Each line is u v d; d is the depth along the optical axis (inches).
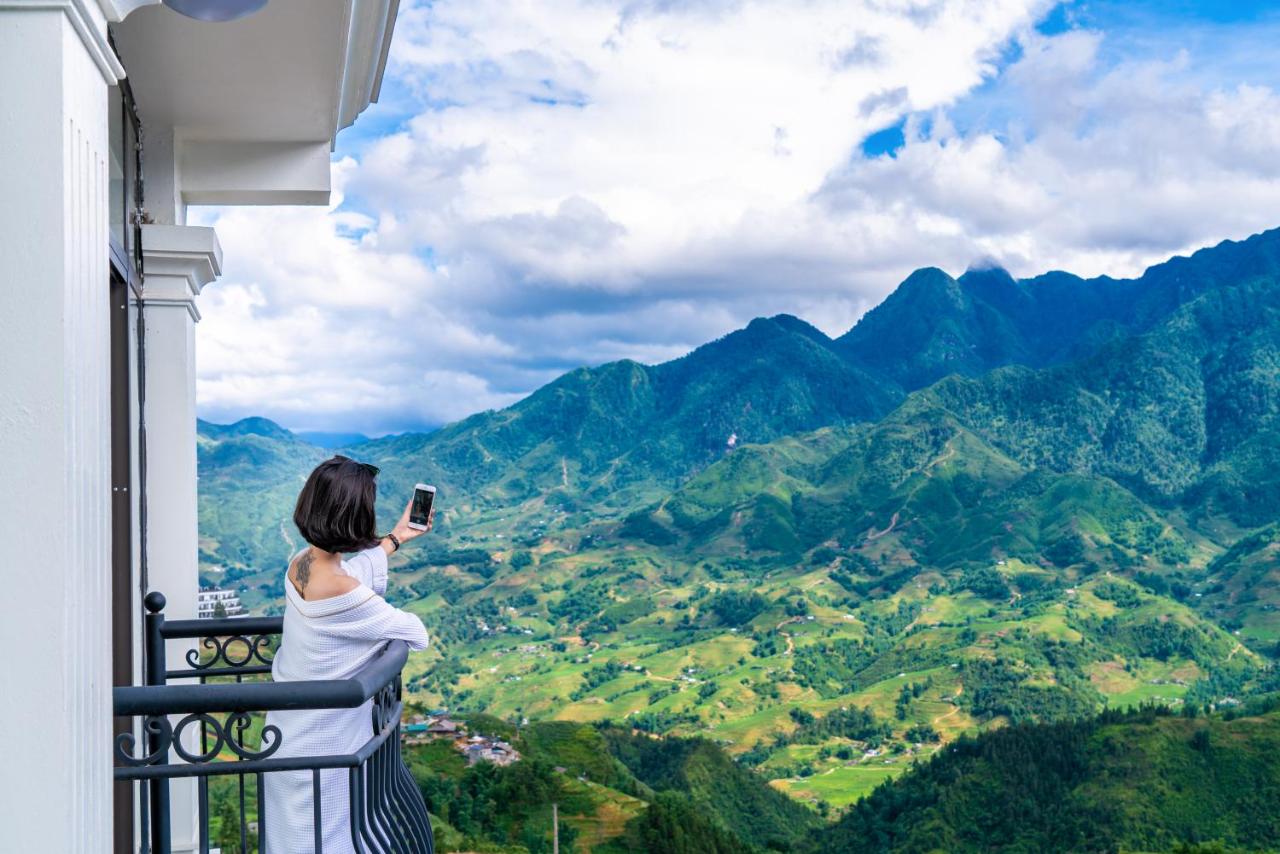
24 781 79.4
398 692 117.9
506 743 4136.3
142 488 199.5
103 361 90.8
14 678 79.2
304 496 107.5
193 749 199.5
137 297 199.6
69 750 80.7
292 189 219.8
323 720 109.8
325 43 165.8
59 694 79.9
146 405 203.8
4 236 79.7
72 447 81.8
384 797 112.1
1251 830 4079.7
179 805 196.2
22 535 79.6
